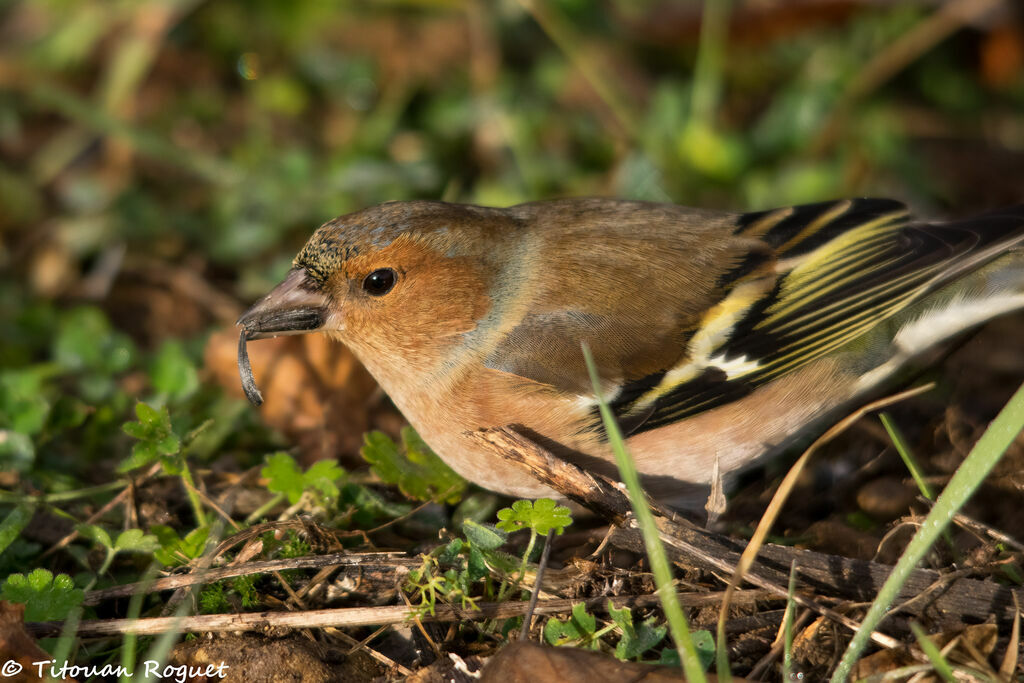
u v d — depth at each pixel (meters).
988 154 13.37
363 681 7.01
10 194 12.80
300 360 9.90
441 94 14.05
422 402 8.36
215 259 12.29
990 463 6.11
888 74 13.45
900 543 8.06
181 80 14.74
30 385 9.83
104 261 12.27
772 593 7.27
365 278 8.09
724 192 12.70
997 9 13.52
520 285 8.25
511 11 14.17
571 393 8.05
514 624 7.30
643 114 13.65
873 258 8.55
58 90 12.77
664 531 7.48
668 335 8.16
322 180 12.70
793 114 13.27
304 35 14.71
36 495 8.43
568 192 12.69
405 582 7.52
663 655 6.77
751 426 8.43
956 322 8.72
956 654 6.72
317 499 8.40
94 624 7.04
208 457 9.52
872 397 9.32
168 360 9.87
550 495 8.33
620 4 14.56
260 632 7.22
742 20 14.10
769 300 8.34
